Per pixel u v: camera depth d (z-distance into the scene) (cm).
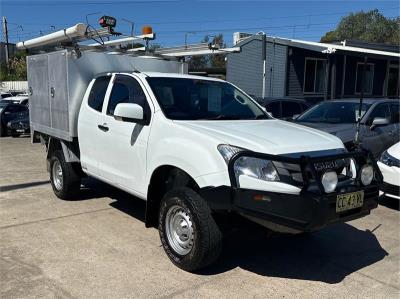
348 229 582
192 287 408
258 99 1266
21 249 488
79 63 623
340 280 433
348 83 2339
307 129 496
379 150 809
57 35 643
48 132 698
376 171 444
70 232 545
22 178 857
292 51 2142
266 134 442
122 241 516
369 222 612
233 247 513
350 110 864
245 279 429
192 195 420
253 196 384
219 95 560
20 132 1702
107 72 614
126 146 524
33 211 631
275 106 1255
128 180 527
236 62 2441
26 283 409
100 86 602
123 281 416
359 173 426
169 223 451
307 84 2230
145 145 490
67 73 616
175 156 443
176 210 442
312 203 380
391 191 654
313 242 535
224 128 454
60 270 437
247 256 488
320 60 2239
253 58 2323
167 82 538
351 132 780
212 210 414
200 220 409
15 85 4388
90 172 609
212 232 411
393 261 481
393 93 2566
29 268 440
